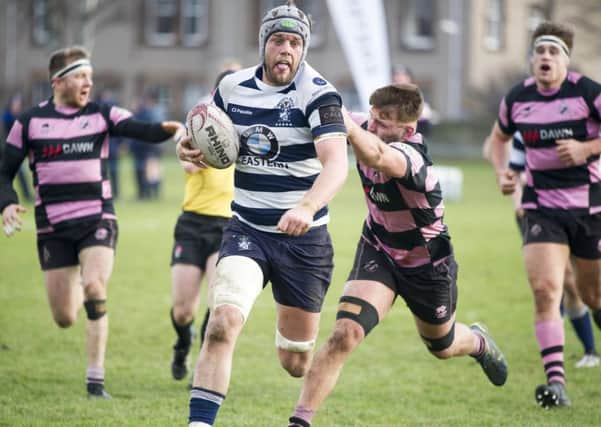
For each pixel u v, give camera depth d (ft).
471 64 556.51
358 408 87.35
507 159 96.58
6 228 90.17
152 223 240.32
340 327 69.56
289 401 89.71
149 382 96.99
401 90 70.44
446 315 74.95
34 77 610.24
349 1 269.23
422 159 69.41
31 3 594.24
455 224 242.99
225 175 97.71
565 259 89.40
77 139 91.40
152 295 146.92
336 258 183.42
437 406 88.17
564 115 89.61
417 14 562.25
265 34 69.41
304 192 71.46
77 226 90.79
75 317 93.76
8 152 92.02
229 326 65.51
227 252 71.77
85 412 83.15
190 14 593.83
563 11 578.66
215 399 64.23
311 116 68.23
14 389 92.53
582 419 82.84
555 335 87.81
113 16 582.35
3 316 130.31
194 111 70.69
